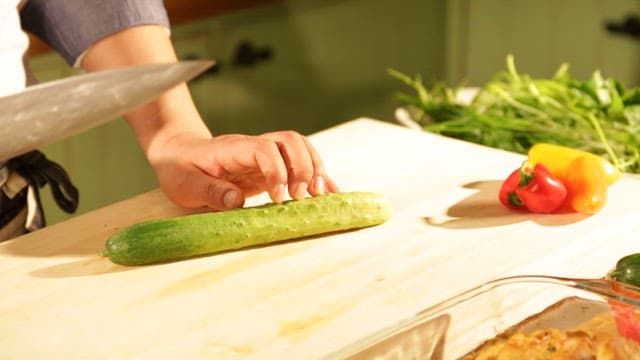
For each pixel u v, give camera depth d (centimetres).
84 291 110
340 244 119
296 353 99
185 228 115
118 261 114
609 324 87
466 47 292
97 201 222
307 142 127
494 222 125
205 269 114
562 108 184
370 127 154
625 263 109
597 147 171
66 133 96
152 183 230
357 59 268
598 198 125
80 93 98
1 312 106
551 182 125
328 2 254
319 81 259
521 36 293
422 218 126
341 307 107
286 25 246
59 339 101
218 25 231
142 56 142
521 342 87
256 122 248
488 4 289
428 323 85
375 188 134
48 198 215
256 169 128
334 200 121
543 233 122
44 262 117
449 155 144
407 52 281
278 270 114
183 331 102
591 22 284
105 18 142
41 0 144
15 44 132
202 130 137
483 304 87
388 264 115
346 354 82
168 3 215
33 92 97
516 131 176
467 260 116
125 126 221
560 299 89
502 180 136
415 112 194
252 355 99
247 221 117
